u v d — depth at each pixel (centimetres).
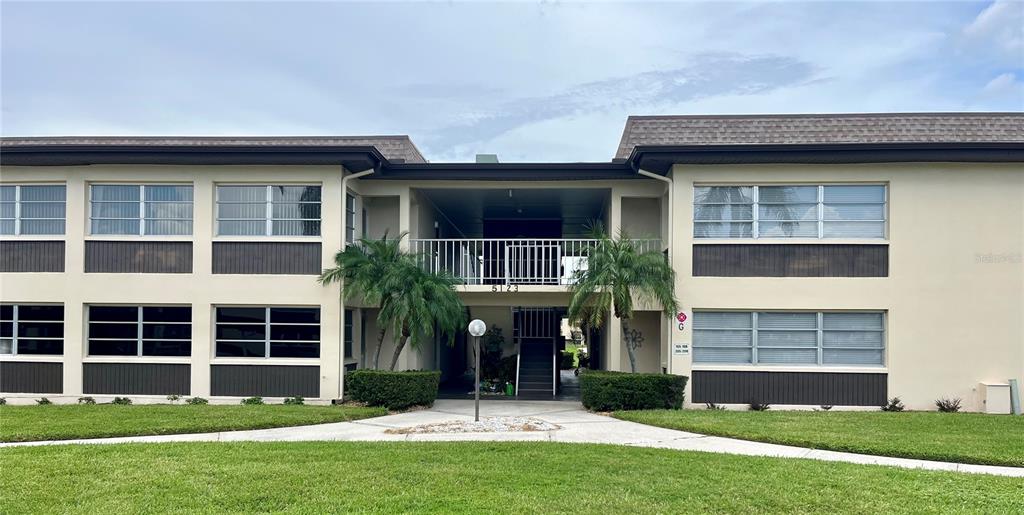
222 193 1605
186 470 884
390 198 1811
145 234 1597
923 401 1496
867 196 1539
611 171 1661
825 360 1534
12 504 742
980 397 1484
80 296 1582
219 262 1580
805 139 1572
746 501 758
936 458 987
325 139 1744
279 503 751
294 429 1233
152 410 1388
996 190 1507
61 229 1614
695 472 884
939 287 1503
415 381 1488
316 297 1563
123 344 1598
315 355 1586
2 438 1098
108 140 1678
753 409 1498
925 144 1441
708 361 1547
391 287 1498
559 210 2211
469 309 2489
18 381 1591
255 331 1594
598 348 2156
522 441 1102
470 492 791
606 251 1510
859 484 824
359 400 1511
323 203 1572
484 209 2192
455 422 1303
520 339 2080
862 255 1523
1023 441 1085
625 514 714
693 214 1551
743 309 1538
